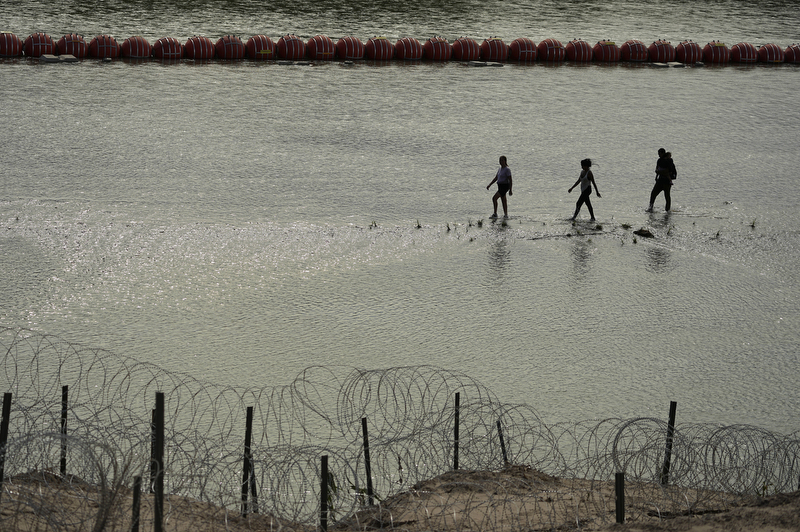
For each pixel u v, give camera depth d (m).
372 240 60.12
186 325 43.00
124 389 34.28
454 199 71.31
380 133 92.94
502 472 26.95
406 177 77.25
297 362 38.78
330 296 48.69
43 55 123.81
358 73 128.75
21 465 22.94
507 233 63.25
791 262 59.12
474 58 146.88
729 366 40.78
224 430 30.84
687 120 106.69
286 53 138.50
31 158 75.81
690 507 23.98
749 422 34.53
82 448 20.69
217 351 39.66
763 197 75.62
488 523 22.47
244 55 138.50
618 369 39.84
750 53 157.25
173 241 57.34
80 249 54.59
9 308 43.81
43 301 45.22
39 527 20.08
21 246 54.41
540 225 65.56
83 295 46.59
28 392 33.00
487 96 115.81
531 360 40.44
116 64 125.56
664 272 55.91
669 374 39.50
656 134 98.38
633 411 35.16
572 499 25.12
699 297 51.25
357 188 73.06
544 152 88.06
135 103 100.44
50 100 99.06
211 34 156.88
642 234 63.53
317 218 64.50
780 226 67.50
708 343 43.78
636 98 119.56
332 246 58.38
